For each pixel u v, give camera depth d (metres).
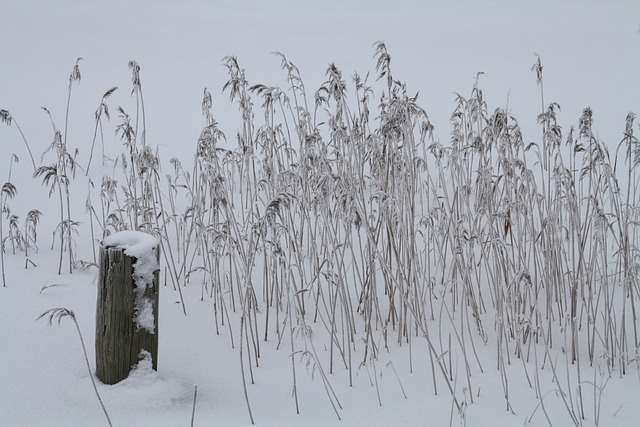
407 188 4.08
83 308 4.05
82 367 3.41
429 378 3.62
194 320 4.13
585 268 4.13
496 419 3.19
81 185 6.30
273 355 3.80
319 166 4.22
